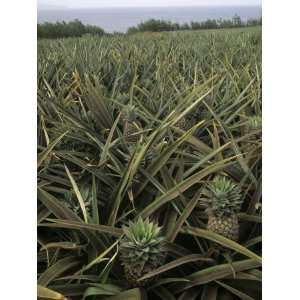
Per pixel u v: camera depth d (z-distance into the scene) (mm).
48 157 1558
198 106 1740
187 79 1900
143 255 1189
